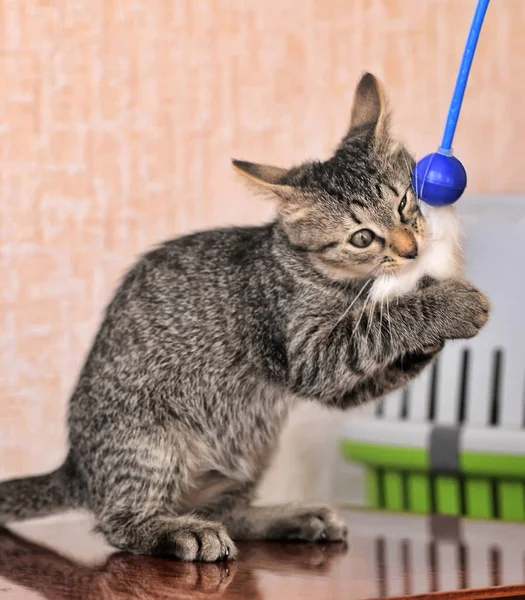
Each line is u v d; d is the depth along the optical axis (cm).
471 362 122
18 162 122
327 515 105
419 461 120
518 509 119
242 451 108
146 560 100
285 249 107
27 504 108
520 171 133
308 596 90
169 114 126
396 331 104
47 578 96
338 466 130
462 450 119
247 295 107
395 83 132
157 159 126
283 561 99
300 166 109
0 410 122
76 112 124
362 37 131
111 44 124
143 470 104
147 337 106
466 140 133
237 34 128
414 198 105
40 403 123
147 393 105
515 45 133
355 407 107
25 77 122
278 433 109
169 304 107
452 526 110
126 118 125
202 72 127
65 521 118
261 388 107
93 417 106
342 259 106
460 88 99
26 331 123
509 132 133
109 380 106
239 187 128
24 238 123
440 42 132
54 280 123
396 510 119
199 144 127
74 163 124
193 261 108
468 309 103
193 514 105
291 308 106
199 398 106
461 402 123
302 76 130
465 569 96
